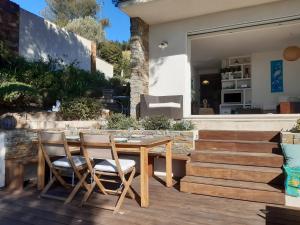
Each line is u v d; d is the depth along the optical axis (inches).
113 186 163.5
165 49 266.7
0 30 291.4
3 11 294.8
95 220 116.2
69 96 273.0
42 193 146.5
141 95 245.9
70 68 334.0
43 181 159.8
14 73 247.0
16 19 310.5
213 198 143.1
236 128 213.3
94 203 135.3
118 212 124.1
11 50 289.6
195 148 190.4
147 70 271.1
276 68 353.1
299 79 339.9
